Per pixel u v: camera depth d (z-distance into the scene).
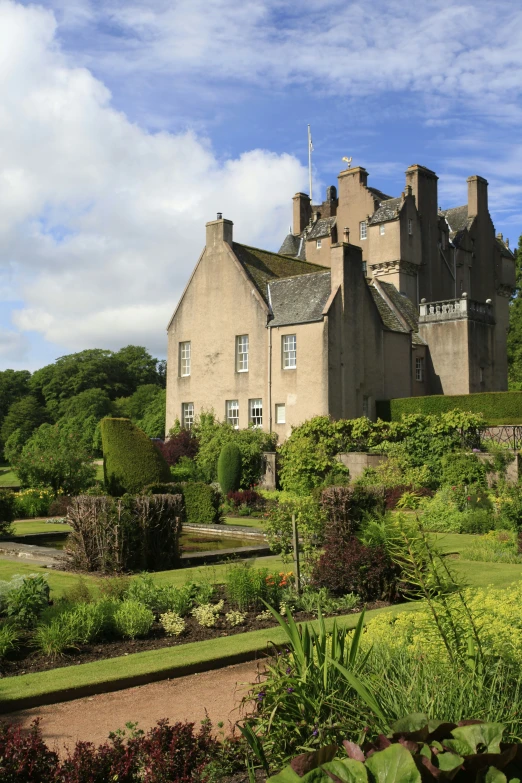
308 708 5.11
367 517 12.50
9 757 4.93
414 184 51.25
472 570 13.63
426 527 21.25
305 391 37.53
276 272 43.97
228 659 8.37
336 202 57.31
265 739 5.19
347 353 37.94
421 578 6.13
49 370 91.19
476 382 43.03
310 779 3.53
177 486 23.03
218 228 42.47
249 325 40.53
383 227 49.41
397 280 48.72
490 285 59.47
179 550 15.16
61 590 11.98
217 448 34.94
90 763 4.97
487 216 59.91
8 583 9.92
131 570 14.10
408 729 4.12
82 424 74.25
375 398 39.72
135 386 94.94
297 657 5.54
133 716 6.73
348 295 38.22
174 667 7.94
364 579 11.40
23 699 6.94
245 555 16.62
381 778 3.49
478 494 23.73
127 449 27.89
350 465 30.16
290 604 10.86
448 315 43.19
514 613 7.75
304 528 13.30
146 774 4.95
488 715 4.73
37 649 8.66
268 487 33.41
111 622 9.28
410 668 5.57
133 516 14.38
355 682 4.64
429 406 38.16
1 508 19.75
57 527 22.61
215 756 5.30
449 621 5.77
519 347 57.88
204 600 10.83
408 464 29.17
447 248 54.19
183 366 44.47
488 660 5.53
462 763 3.54
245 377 40.59
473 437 29.22
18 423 82.31
